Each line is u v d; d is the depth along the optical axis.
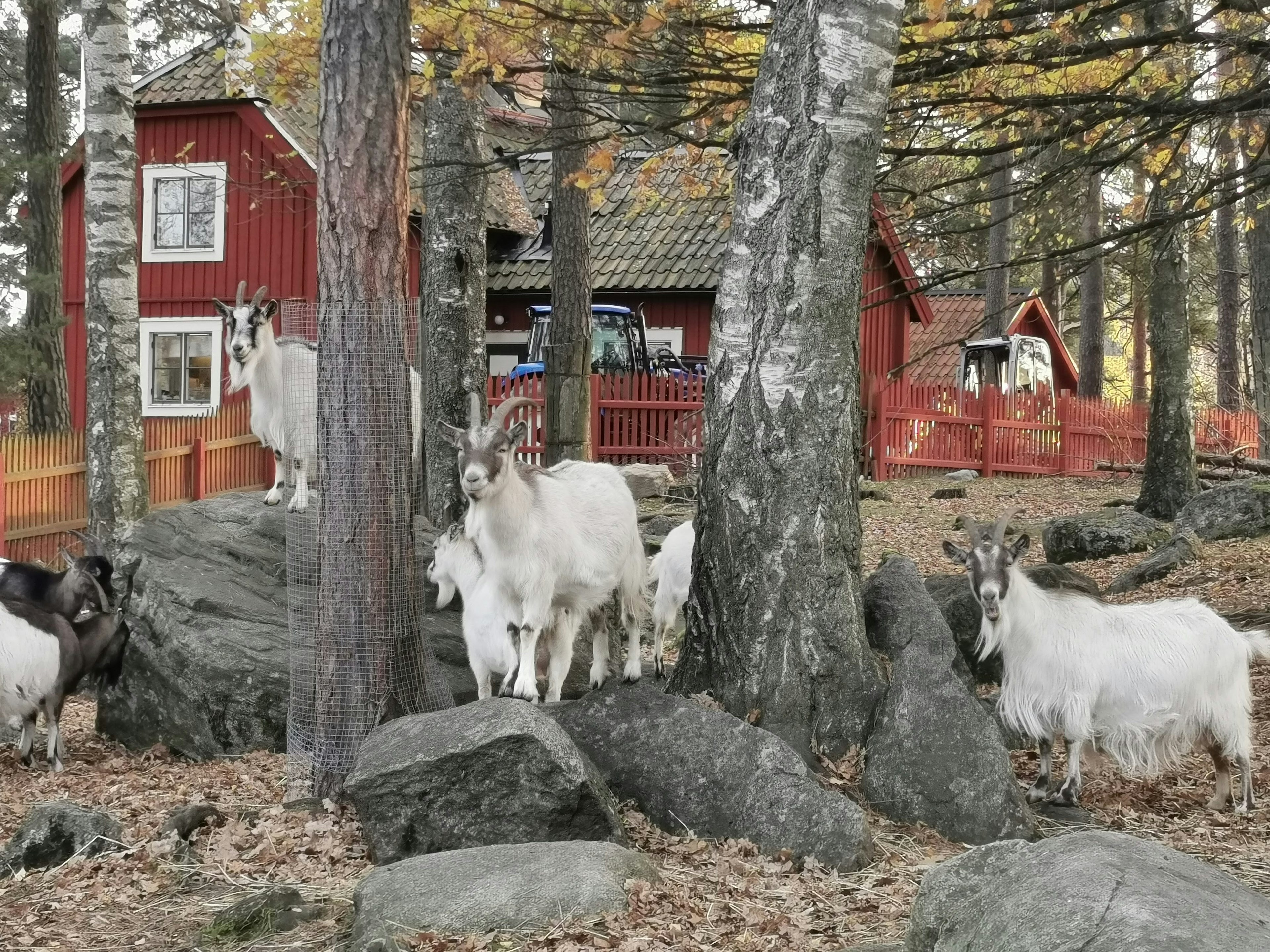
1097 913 3.46
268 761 8.55
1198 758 8.27
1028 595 6.91
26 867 6.41
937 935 3.94
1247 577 12.51
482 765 6.08
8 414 25.16
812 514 7.07
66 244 25.33
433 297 12.81
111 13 13.71
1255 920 3.51
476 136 12.88
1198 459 19.89
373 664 7.16
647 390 20.42
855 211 7.12
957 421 23.80
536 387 19.62
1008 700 7.02
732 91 9.62
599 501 7.89
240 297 10.54
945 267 28.67
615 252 24.91
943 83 9.88
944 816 6.36
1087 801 7.15
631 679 8.10
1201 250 35.00
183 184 24.45
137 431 14.09
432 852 6.09
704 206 25.23
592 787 6.10
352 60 6.98
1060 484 22.64
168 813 7.09
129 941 5.42
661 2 8.80
